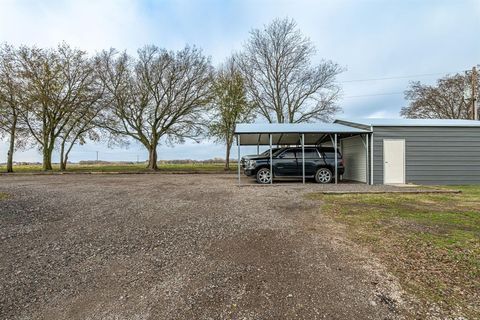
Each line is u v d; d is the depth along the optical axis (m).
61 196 8.38
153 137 23.52
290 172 12.10
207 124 23.84
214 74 23.64
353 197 7.90
